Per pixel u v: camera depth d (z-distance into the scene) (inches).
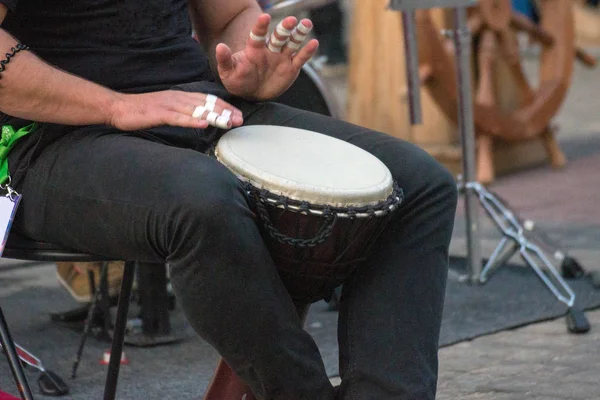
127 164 168.1
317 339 304.8
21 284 378.3
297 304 186.1
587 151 632.4
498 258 368.5
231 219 157.9
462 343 299.1
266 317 160.7
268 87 198.4
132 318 313.3
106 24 188.2
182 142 187.9
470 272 362.3
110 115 174.4
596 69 969.5
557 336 304.0
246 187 167.5
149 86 190.9
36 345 303.7
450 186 184.2
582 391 255.4
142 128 173.3
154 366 284.8
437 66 496.7
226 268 158.1
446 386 262.2
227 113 169.9
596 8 1104.2
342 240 169.9
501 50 561.9
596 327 311.7
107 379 208.8
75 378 275.6
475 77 560.1
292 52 194.5
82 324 322.0
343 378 176.2
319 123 199.6
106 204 167.8
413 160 185.6
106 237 171.3
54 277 388.2
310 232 167.9
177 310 337.7
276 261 172.6
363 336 175.3
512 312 326.3
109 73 187.8
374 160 180.1
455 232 444.5
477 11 541.6
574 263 365.7
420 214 181.3
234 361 165.0
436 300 178.7
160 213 160.1
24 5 185.0
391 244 180.4
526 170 585.6
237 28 219.0
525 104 573.3
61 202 175.2
